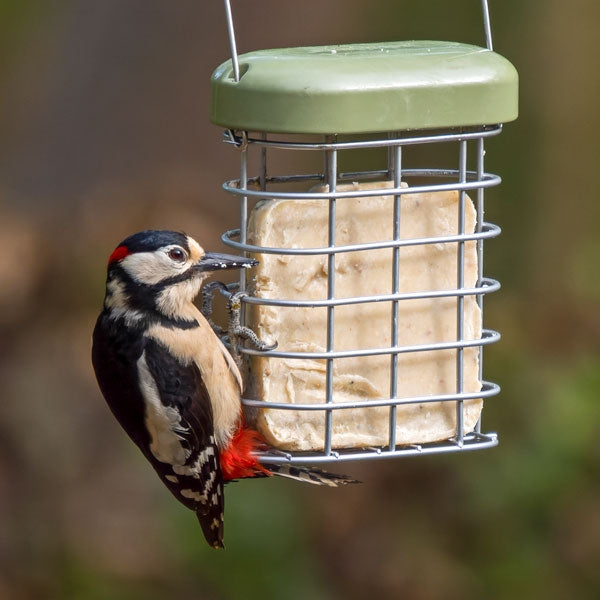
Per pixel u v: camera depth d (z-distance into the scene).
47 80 16.70
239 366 8.39
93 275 16.05
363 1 17.86
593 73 17.22
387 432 8.20
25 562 13.30
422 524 13.80
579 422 13.77
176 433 8.52
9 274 16.09
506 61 7.69
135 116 16.59
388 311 8.05
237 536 12.96
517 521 13.46
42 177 16.59
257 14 16.97
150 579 12.96
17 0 17.23
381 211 7.94
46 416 14.66
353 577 13.38
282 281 7.98
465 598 13.16
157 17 16.61
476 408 8.30
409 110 7.32
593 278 16.36
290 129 7.26
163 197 16.34
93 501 13.82
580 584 12.94
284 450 8.30
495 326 15.86
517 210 17.12
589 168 17.09
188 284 8.52
